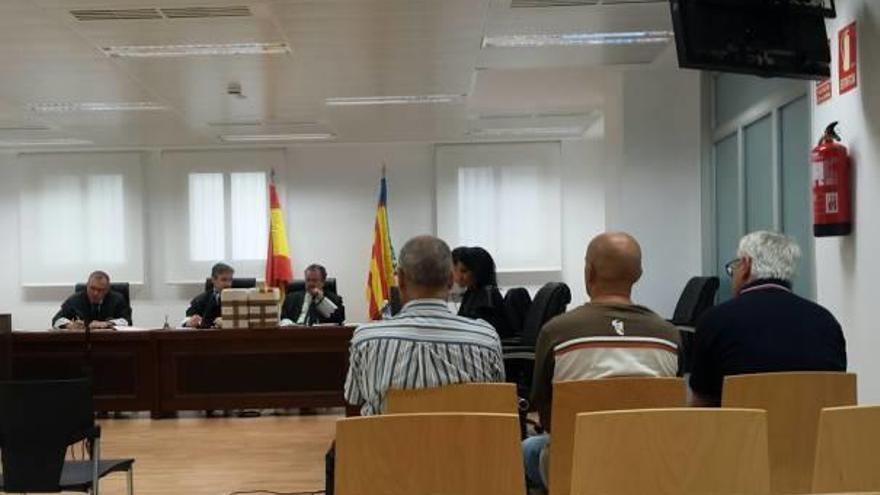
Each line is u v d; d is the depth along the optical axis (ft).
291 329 19.48
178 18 14.58
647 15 15.16
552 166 30.04
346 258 30.42
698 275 19.62
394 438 5.02
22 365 19.39
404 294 7.21
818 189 10.18
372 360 6.81
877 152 9.37
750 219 16.72
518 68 19.62
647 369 7.00
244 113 23.75
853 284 9.97
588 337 7.05
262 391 19.44
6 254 30.50
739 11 9.83
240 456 15.62
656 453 4.78
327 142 29.84
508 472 5.04
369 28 15.49
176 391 19.40
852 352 10.03
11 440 9.11
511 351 13.12
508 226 30.01
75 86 20.02
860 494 4.12
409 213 30.48
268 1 13.73
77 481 9.41
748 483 4.82
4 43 16.03
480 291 14.49
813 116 11.39
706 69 9.84
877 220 9.37
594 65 19.34
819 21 10.27
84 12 14.14
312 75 19.19
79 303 22.20
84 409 9.21
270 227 27.55
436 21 15.14
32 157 30.17
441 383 6.71
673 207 19.79
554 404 6.46
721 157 18.86
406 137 29.01
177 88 20.35
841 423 4.86
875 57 9.37
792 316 7.07
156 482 13.73
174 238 30.17
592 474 4.75
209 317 21.47
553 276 29.99
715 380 7.18
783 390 6.36
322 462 15.07
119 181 30.14
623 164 19.88
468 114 24.90
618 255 7.39
